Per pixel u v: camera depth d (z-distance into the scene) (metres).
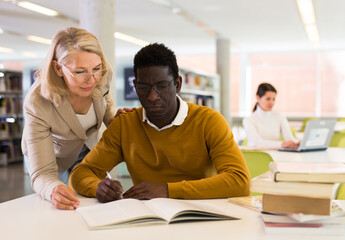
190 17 7.27
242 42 10.12
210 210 1.25
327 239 1.04
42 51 11.28
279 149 3.59
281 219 1.12
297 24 7.85
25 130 1.71
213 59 12.56
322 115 11.08
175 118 1.67
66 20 7.22
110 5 4.62
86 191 1.62
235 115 12.02
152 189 1.49
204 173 1.75
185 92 7.89
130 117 1.82
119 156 1.85
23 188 5.86
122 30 8.51
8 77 8.84
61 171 2.24
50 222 1.24
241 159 1.64
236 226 1.17
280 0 6.05
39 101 1.70
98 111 2.02
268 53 11.66
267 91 4.12
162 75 1.52
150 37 9.39
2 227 1.20
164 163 1.74
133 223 1.18
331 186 1.07
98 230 1.15
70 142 2.00
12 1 5.91
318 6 6.41
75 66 1.60
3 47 10.55
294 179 1.09
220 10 6.73
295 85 11.43
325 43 10.09
